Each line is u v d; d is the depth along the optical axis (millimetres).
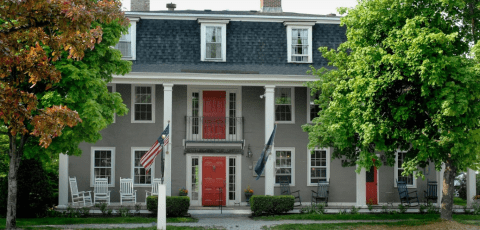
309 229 15844
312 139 18547
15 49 8805
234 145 22844
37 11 8469
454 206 22703
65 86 14461
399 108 14820
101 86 15008
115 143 22672
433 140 14898
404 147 16422
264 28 23438
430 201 23453
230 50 22969
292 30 23469
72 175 22328
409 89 15141
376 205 22875
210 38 22953
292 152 23250
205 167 22812
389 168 23531
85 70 14289
